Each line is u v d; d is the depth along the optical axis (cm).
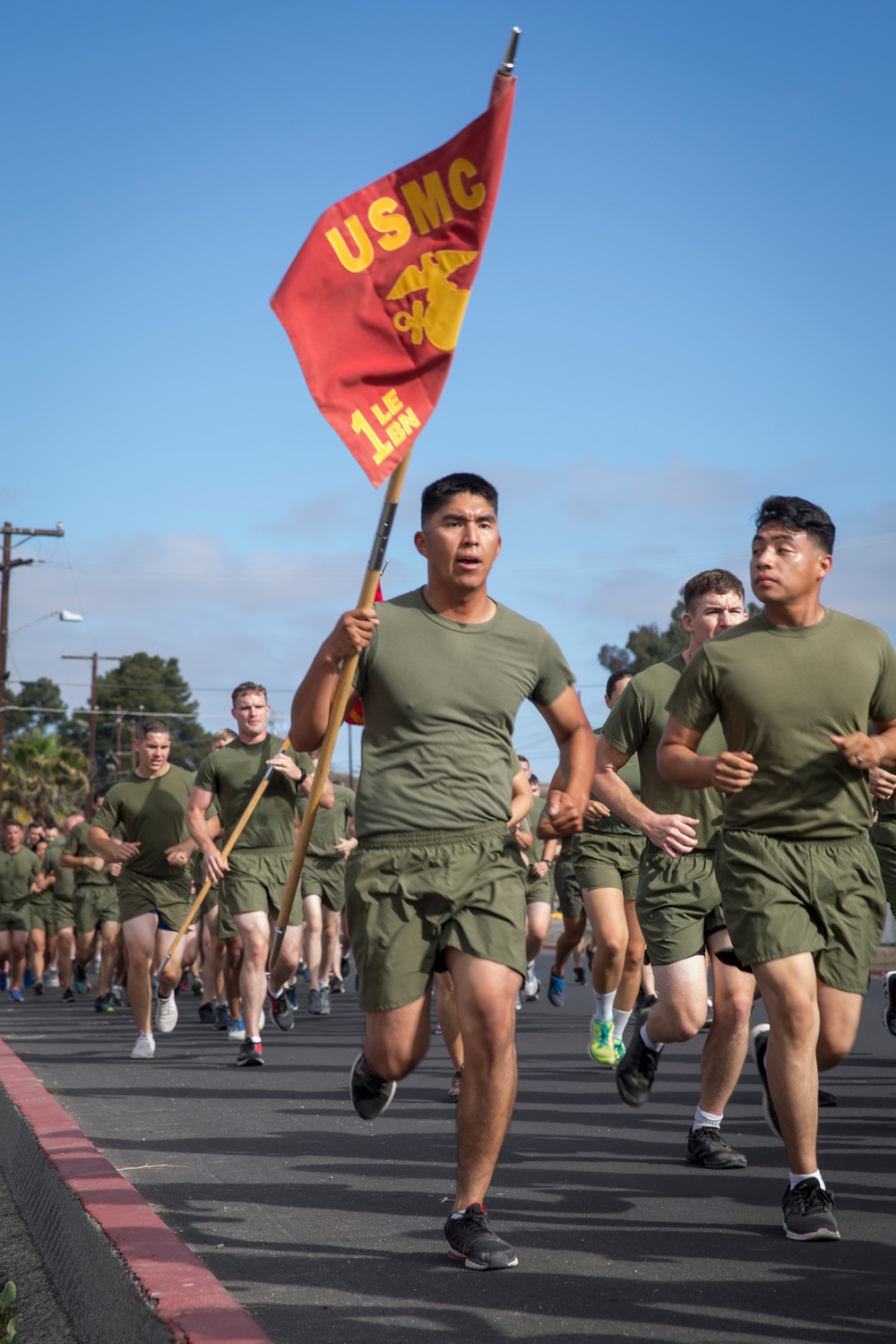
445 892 414
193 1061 945
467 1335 346
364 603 414
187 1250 386
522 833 724
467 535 426
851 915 457
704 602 596
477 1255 403
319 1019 1295
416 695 425
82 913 1542
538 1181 527
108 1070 889
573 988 1759
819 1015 459
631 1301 374
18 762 6100
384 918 419
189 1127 650
